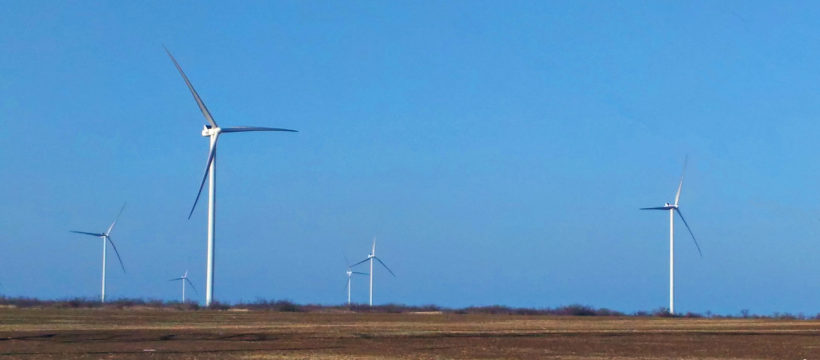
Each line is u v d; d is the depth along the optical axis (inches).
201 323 2343.8
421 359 1416.1
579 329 2194.9
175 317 2679.6
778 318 3248.0
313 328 2128.4
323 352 1510.8
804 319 3125.0
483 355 1493.6
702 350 1616.6
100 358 1378.0
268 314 3058.6
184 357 1402.6
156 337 1776.6
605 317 3253.0
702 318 3211.1
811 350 1624.0
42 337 1750.7
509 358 1450.5
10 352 1461.6
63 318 2490.2
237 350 1528.1
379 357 1435.8
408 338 1828.2
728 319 3115.2
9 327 2052.2
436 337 1861.5
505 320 2790.4
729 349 1637.6
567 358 1459.2
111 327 2094.0
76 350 1502.2
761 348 1664.6
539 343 1736.0
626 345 1711.4
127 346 1583.4
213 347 1579.7
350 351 1530.5
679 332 2086.6
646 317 3348.9
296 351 1524.4
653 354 1535.4
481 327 2262.6
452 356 1471.5
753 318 3267.7
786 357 1497.3
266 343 1670.8
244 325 2255.2
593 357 1478.8
